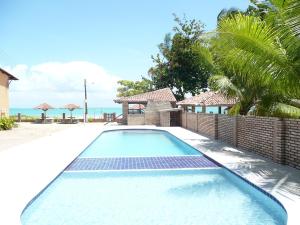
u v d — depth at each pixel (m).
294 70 9.91
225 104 24.50
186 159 13.38
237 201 8.60
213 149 15.37
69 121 40.03
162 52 51.62
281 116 13.79
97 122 42.12
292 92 10.65
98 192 9.45
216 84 16.66
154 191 9.50
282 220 7.20
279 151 11.53
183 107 38.88
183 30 48.12
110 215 7.61
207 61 18.06
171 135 24.55
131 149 18.70
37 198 8.11
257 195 8.65
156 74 52.81
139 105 42.81
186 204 8.37
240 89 16.12
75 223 7.11
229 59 11.50
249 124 14.55
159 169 11.48
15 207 7.00
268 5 11.79
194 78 48.97
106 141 22.66
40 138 21.02
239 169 10.73
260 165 11.37
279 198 7.57
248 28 9.95
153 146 20.03
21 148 15.97
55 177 9.88
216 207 8.12
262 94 14.63
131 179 10.88
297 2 8.67
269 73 10.04
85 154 16.28
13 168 10.99
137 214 7.66
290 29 8.91
